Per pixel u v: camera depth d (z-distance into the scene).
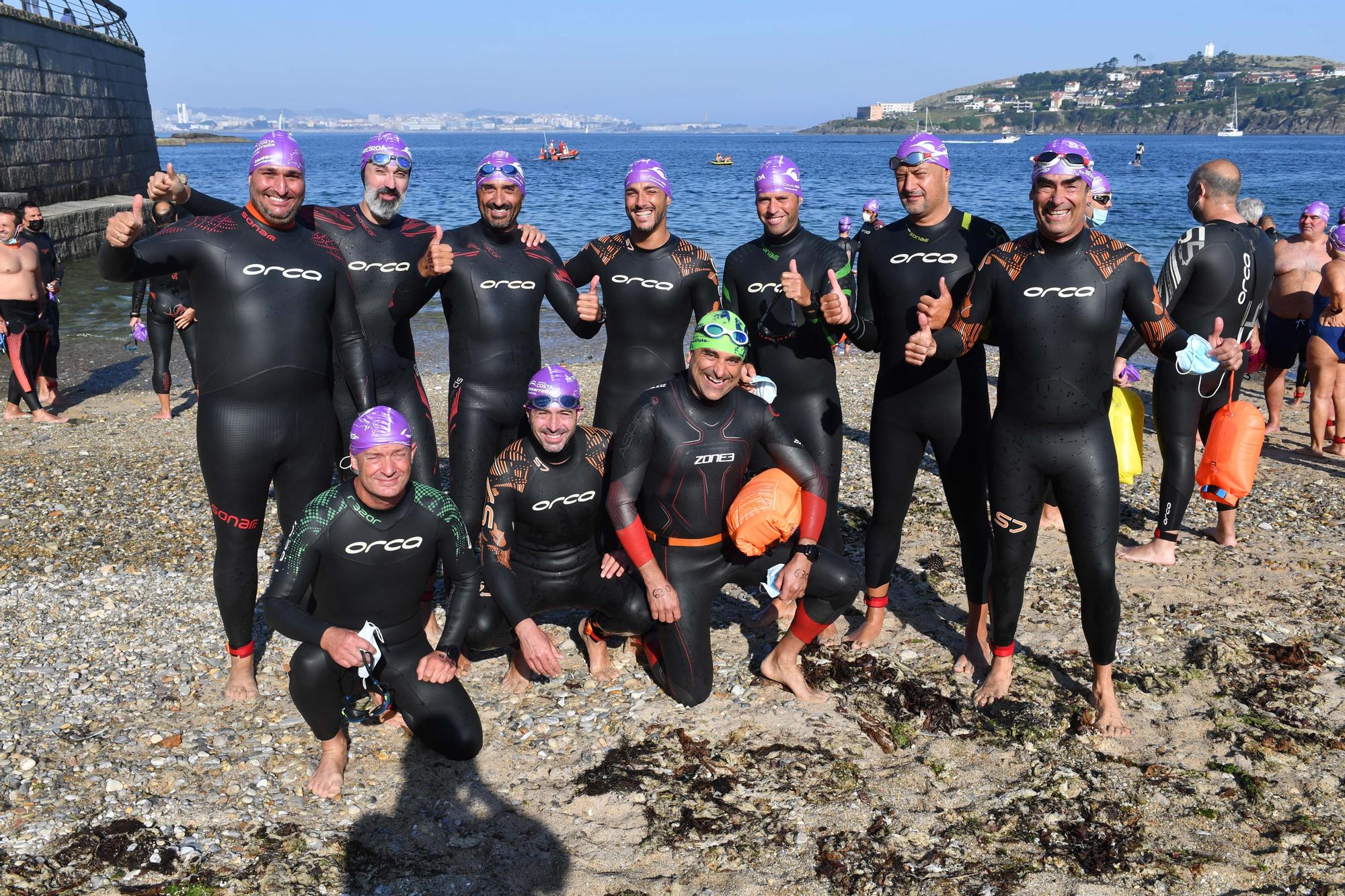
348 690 3.70
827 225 33.69
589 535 4.30
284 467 4.19
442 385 11.20
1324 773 3.74
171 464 7.87
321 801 3.60
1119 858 3.29
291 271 4.04
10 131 22.05
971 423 4.45
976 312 4.01
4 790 3.58
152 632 4.91
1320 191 49.03
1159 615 5.13
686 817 3.53
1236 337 5.80
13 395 9.31
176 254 3.84
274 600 3.51
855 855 3.32
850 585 4.11
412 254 4.95
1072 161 3.61
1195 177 5.82
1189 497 5.75
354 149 169.75
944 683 4.49
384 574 3.67
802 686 4.37
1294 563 5.83
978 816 3.53
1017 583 4.10
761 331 5.02
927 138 4.39
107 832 3.37
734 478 4.11
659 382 5.44
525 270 5.18
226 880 3.17
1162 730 4.07
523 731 4.09
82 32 26.94
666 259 5.28
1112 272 3.73
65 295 17.84
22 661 4.57
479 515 5.21
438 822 3.50
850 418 9.95
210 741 3.96
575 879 3.21
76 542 6.13
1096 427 3.85
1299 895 3.10
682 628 4.14
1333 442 8.14
